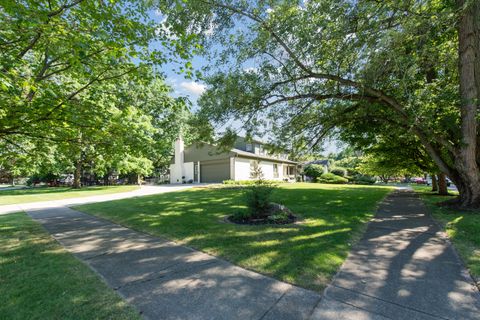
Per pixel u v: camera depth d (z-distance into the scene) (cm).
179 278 304
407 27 575
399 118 771
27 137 618
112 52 450
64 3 450
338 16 627
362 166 2188
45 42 446
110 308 239
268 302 247
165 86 662
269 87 812
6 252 416
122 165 2116
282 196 1098
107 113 587
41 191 2086
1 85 352
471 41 653
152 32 529
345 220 600
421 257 362
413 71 630
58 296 263
